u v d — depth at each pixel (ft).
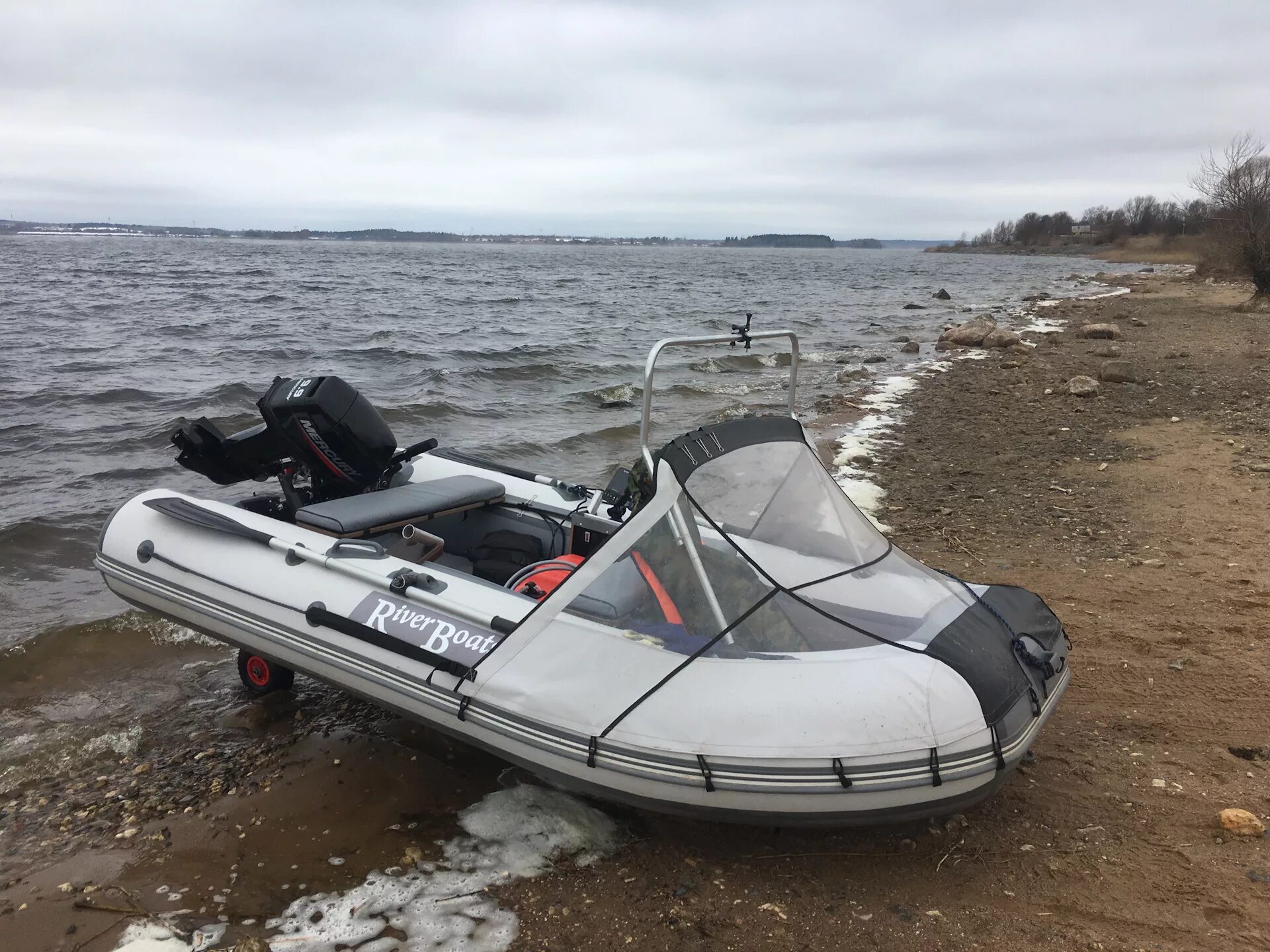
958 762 8.78
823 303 119.96
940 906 9.04
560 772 9.74
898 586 10.34
